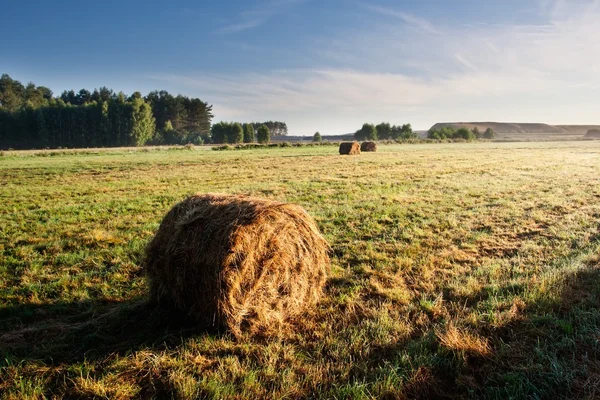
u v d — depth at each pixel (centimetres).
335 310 455
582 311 412
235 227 392
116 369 339
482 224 847
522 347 361
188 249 417
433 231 796
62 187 1473
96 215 977
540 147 4909
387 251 667
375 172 1883
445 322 402
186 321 436
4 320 432
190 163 2586
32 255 655
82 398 308
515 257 619
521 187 1356
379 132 11944
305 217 467
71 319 439
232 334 397
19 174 1952
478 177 1658
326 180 1602
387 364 337
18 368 338
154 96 11312
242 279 392
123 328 418
